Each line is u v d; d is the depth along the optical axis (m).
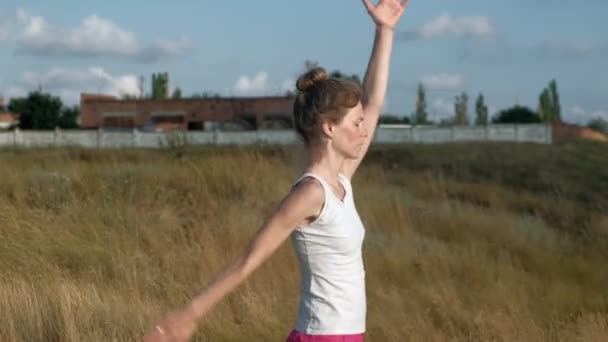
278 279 10.84
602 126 63.94
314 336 4.02
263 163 18.00
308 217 3.99
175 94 102.38
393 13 4.90
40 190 14.33
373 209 16.22
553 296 11.95
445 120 82.25
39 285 9.42
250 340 8.90
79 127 71.62
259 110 66.44
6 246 10.60
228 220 14.20
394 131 50.06
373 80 4.80
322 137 4.14
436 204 18.33
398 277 12.11
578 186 26.23
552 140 52.59
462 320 10.24
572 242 16.77
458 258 13.27
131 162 20.48
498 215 17.81
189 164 17.72
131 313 9.02
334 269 4.03
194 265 11.52
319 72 4.21
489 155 32.38
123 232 12.64
